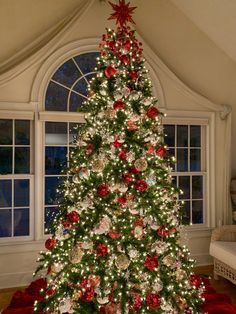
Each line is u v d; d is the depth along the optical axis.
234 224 4.50
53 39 3.88
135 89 2.42
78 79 4.11
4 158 3.85
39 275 3.75
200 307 2.75
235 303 3.23
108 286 2.19
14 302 3.04
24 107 3.82
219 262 3.78
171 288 2.24
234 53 4.48
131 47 2.44
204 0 3.97
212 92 4.60
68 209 2.27
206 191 4.58
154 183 2.26
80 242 2.16
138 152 2.27
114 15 2.55
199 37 4.54
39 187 3.89
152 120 2.42
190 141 4.57
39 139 3.89
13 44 3.81
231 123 4.63
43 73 3.89
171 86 4.37
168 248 2.29
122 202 2.17
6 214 3.86
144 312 2.21
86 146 2.34
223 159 4.57
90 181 2.25
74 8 4.02
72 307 2.21
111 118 2.29
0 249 3.68
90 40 4.04
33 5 3.88
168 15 4.40
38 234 3.87
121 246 2.17
